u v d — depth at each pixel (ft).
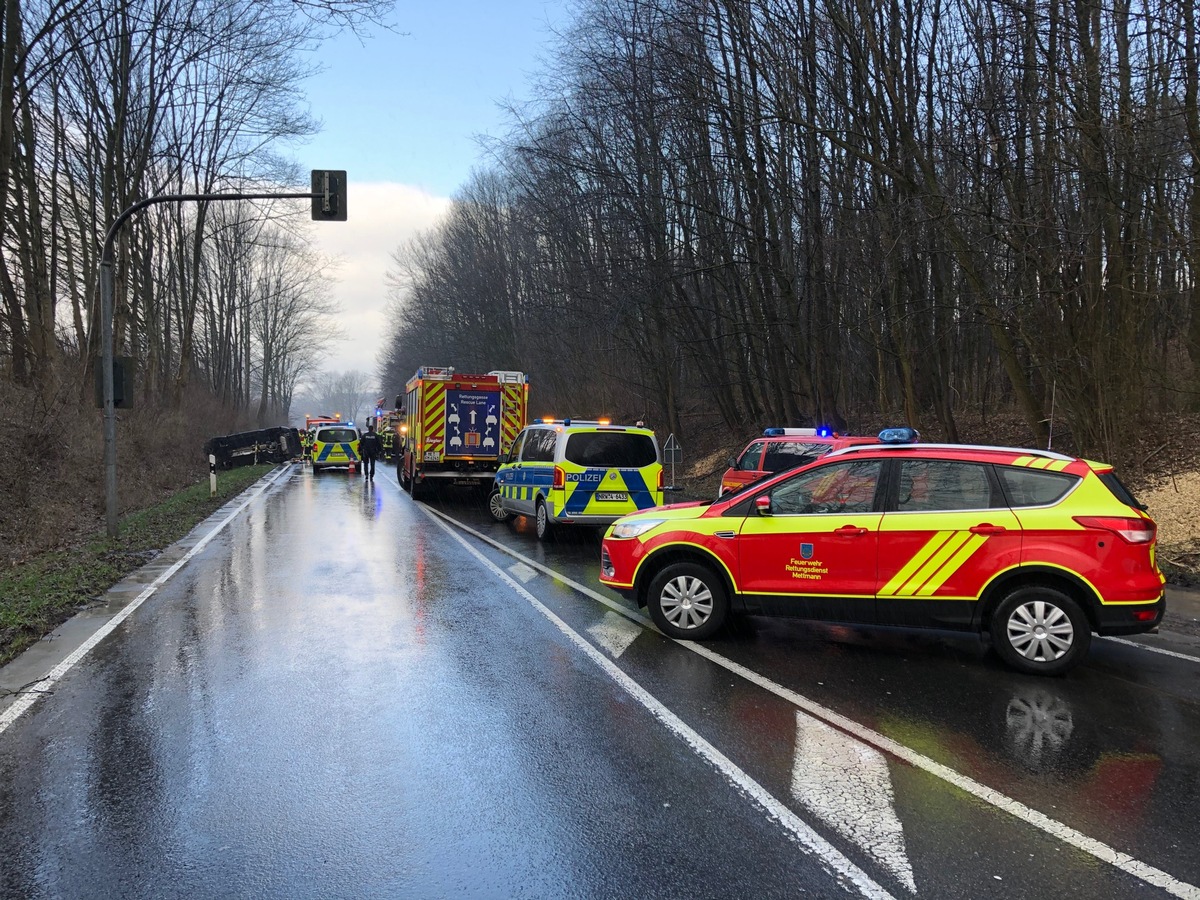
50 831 11.36
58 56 53.26
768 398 72.43
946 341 54.75
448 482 63.82
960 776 13.35
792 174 59.67
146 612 24.59
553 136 67.92
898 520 19.72
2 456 47.19
